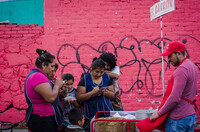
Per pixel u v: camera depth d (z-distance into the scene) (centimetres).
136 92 659
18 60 665
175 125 322
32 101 328
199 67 655
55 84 341
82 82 434
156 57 661
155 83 659
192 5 662
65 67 662
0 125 649
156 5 509
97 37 664
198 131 397
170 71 658
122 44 664
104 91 422
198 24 660
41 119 324
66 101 457
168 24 663
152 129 328
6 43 666
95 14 667
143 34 664
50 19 667
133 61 662
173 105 314
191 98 328
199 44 659
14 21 699
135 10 666
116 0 668
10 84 663
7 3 704
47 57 341
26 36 667
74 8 668
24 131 619
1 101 660
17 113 660
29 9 698
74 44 664
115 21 666
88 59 663
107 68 495
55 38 664
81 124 389
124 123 359
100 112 418
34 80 321
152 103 657
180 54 336
